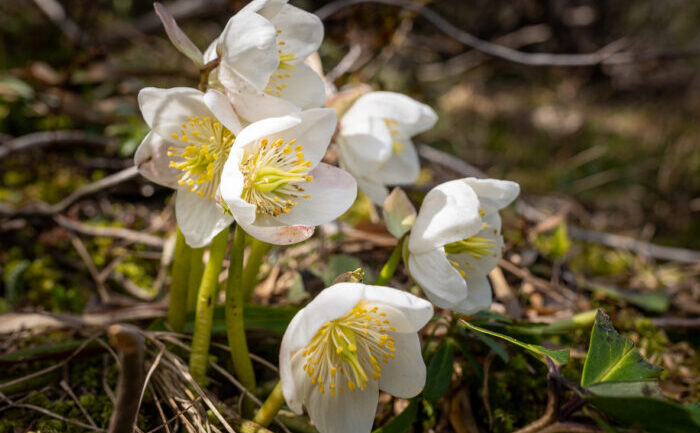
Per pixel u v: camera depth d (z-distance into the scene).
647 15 1.72
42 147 0.66
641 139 1.46
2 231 0.55
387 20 0.76
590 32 1.66
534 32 1.54
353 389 0.33
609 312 0.50
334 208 0.35
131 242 0.57
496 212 0.37
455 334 0.41
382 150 0.41
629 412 0.30
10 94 0.70
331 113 0.35
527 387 0.42
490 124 1.43
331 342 0.34
